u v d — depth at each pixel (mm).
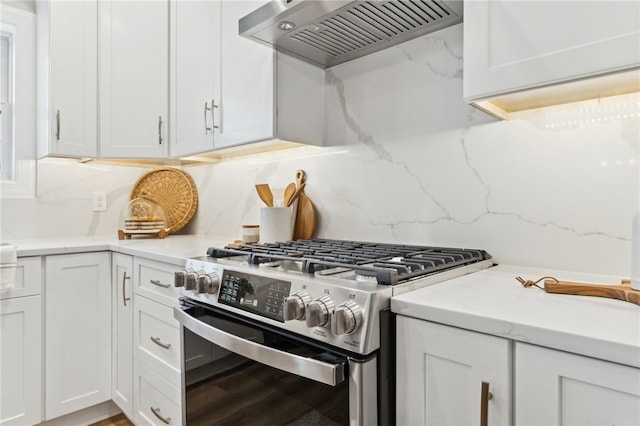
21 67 2119
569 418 595
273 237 1636
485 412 665
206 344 1185
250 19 1326
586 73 798
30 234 2152
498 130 1226
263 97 1524
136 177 2561
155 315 1581
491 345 666
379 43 1461
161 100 2047
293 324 884
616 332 584
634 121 997
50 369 1747
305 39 1422
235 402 1062
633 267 790
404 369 778
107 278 1908
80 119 2027
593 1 788
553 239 1119
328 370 778
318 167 1720
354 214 1589
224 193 2230
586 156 1067
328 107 1680
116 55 2082
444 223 1340
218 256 1320
